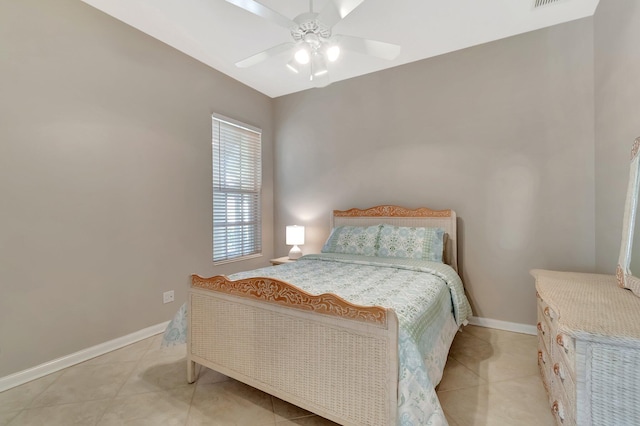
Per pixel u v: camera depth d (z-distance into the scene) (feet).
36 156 6.64
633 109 5.79
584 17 8.04
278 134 13.79
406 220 10.43
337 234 10.73
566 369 4.03
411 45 9.39
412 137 10.59
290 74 11.41
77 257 7.31
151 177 8.93
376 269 8.02
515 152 8.98
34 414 5.37
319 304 4.54
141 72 8.64
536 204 8.73
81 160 7.39
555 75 8.44
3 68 6.17
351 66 10.83
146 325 8.79
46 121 6.79
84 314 7.43
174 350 7.94
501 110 9.16
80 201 7.36
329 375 4.47
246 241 12.62
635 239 4.80
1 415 5.34
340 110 12.10
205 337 6.07
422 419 3.73
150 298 8.89
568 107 8.29
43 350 6.72
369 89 11.41
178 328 6.63
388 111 11.04
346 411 4.31
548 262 8.62
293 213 13.46
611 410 3.23
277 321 5.02
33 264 6.59
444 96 10.00
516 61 8.92
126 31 8.28
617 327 3.31
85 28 7.45
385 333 3.95
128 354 7.71
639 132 5.56
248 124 12.45
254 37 8.93
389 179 11.06
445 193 10.03
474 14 7.89
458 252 9.84
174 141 9.56
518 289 9.00
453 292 7.22
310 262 9.07
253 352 5.34
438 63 10.06
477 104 9.50
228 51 9.73
